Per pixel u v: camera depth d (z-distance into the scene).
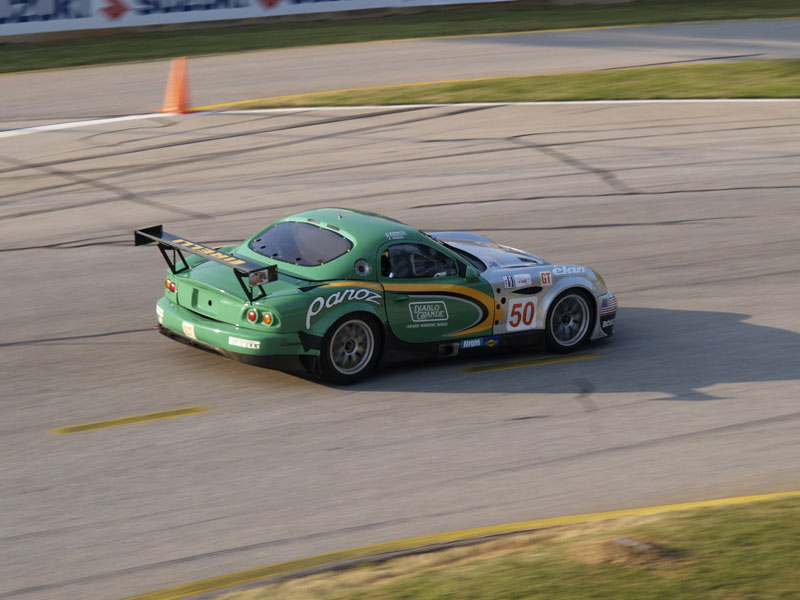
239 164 22.31
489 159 22.94
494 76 31.02
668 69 31.92
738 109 27.56
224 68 31.58
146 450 9.70
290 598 6.77
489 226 18.59
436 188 20.78
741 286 16.16
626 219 19.31
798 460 9.94
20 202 19.48
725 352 13.33
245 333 11.04
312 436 10.16
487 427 10.57
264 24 38.47
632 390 11.86
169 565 7.61
